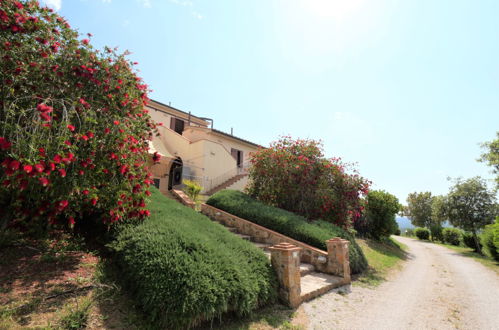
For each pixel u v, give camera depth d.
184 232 6.51
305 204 15.71
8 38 5.20
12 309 4.06
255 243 11.48
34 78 5.49
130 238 6.06
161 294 4.50
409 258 18.62
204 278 4.93
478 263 17.50
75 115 5.57
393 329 5.98
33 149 4.11
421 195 63.28
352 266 10.61
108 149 5.96
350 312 6.77
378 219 22.53
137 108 7.27
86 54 6.19
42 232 6.64
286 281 6.57
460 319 6.84
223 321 5.14
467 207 28.25
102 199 6.20
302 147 17.00
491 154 27.44
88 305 4.36
